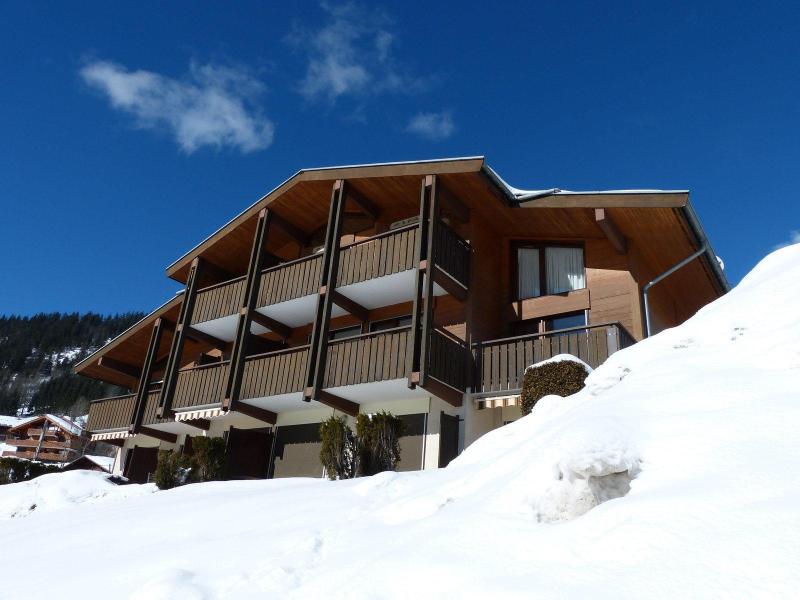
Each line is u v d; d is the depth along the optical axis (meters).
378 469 11.41
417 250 13.05
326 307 14.14
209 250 18.75
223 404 15.41
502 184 13.45
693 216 11.95
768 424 4.02
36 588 5.55
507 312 14.53
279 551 5.27
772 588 2.48
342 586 3.86
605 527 3.38
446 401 12.56
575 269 14.16
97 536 7.33
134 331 21.19
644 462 4.07
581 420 5.19
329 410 14.94
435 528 4.36
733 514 3.05
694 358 6.24
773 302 6.85
